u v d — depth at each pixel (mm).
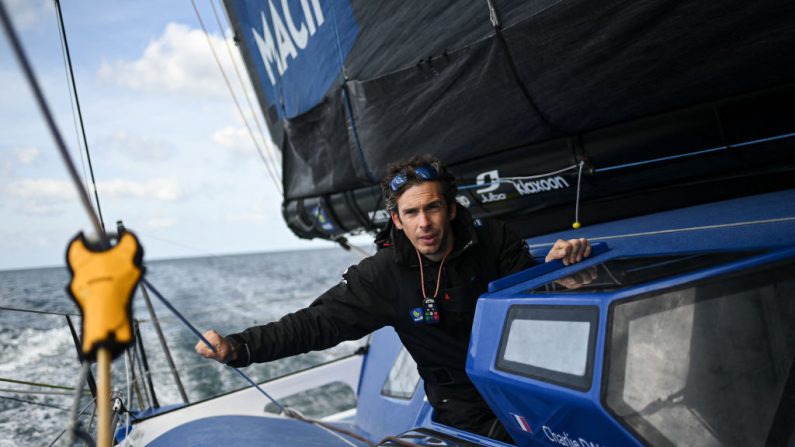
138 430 2627
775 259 1090
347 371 3582
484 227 1863
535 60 2141
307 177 3883
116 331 722
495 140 2557
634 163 2324
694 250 1365
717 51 1766
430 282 1786
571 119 2271
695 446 1006
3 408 5410
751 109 1964
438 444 1686
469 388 1860
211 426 2270
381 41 2793
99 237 747
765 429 1000
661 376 1039
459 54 2412
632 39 1882
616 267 1375
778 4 1583
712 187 2307
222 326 11547
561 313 1178
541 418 1253
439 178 1705
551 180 2580
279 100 4020
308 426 2465
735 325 1049
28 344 8969
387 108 2863
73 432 742
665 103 2021
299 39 3410
